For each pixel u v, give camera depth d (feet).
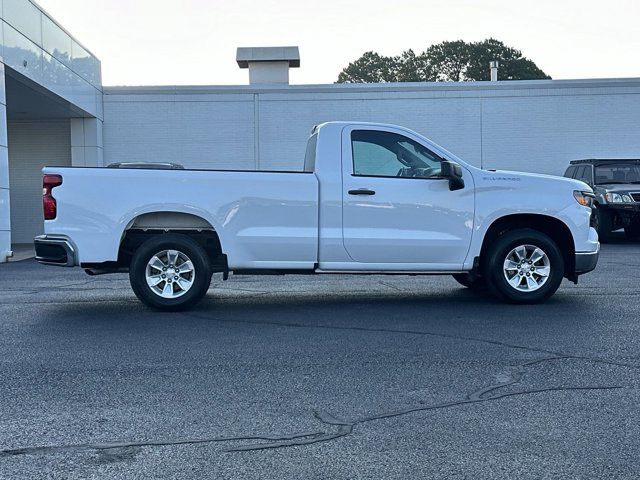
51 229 26.35
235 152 76.84
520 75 212.02
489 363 19.43
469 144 77.10
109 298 31.60
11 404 16.08
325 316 26.50
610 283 35.12
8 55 51.19
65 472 12.37
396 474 12.22
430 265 27.78
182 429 14.44
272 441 13.76
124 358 20.20
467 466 12.55
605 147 77.00
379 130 27.71
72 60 66.23
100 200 26.32
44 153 77.66
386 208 27.30
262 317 26.37
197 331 23.84
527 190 28.07
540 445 13.50
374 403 16.03
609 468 12.46
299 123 76.74
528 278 28.55
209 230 28.04
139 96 76.64
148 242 27.04
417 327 24.29
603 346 21.30
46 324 25.23
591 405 15.79
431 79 221.05
